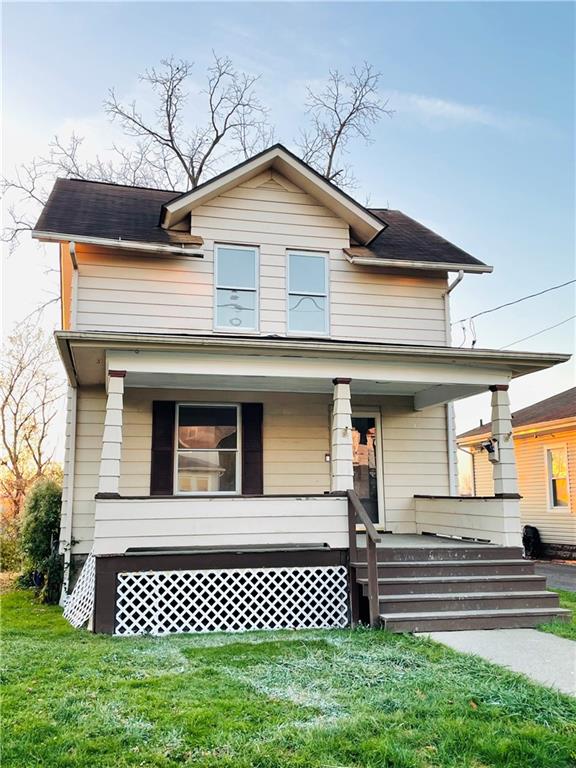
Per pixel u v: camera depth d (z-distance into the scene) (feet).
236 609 24.09
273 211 34.65
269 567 24.72
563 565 48.93
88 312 31.17
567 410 53.88
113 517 23.35
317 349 26.07
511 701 14.11
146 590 23.75
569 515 52.65
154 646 19.83
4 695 13.96
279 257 34.24
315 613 24.71
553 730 12.57
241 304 33.35
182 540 23.86
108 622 22.63
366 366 27.55
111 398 24.47
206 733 11.95
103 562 23.02
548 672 16.81
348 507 25.66
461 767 10.91
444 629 22.52
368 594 23.34
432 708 13.62
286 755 11.11
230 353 25.82
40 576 34.50
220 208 33.88
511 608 24.06
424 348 27.25
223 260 33.63
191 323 32.30
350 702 14.08
